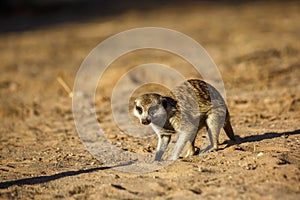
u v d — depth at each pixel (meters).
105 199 22.89
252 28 101.12
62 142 36.00
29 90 63.16
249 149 29.17
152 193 23.16
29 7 155.50
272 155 26.97
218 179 24.09
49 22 136.62
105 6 162.25
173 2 165.75
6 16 149.62
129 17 136.50
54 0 170.62
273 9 133.00
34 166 29.34
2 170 28.84
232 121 38.50
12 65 81.88
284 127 34.88
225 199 21.66
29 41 107.44
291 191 21.97
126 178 25.62
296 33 90.25
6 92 62.69
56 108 51.75
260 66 63.50
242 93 50.97
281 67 62.25
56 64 81.12
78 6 163.25
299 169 24.42
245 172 24.70
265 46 76.75
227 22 115.12
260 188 22.45
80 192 24.19
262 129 34.66
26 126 44.06
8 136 40.09
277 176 23.62
